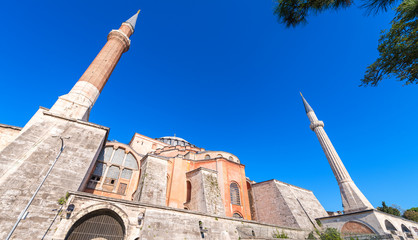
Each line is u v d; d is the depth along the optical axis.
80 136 20.11
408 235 27.00
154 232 15.57
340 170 35.53
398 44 7.75
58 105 23.05
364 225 26.41
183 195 29.97
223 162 35.03
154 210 16.97
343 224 28.91
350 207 31.62
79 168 17.44
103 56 31.31
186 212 18.64
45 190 14.72
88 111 26.45
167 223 16.70
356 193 31.92
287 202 33.84
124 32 36.53
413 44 7.42
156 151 44.78
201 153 40.88
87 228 14.33
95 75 28.66
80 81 27.33
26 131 18.00
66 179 16.12
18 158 16.09
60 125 20.06
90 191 24.19
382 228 24.45
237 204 32.44
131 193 27.27
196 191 28.83
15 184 14.13
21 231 12.23
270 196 36.44
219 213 25.80
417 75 8.00
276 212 34.00
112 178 27.09
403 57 7.97
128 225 15.14
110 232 14.91
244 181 35.94
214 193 28.20
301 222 31.17
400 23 7.36
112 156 28.70
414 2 6.04
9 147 16.31
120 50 34.28
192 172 31.73
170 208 17.84
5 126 21.58
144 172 25.67
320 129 42.09
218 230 19.42
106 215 15.45
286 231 26.12
